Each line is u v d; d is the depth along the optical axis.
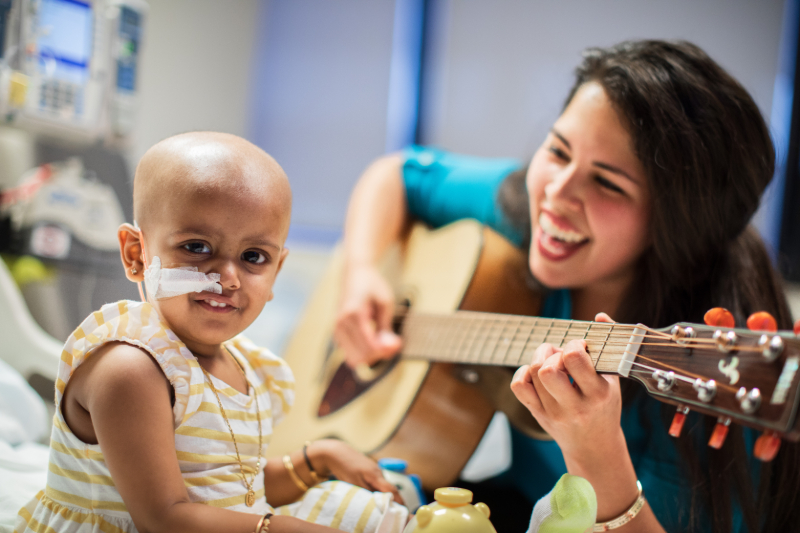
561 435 0.73
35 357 1.31
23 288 1.66
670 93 0.92
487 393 1.16
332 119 3.66
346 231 1.71
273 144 3.75
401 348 1.35
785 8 2.86
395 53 3.54
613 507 0.75
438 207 1.66
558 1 3.25
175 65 3.17
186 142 0.67
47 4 1.64
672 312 0.98
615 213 0.95
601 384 0.68
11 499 0.80
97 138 1.81
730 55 2.94
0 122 1.61
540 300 1.23
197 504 0.61
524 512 1.15
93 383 0.61
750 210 0.97
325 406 1.49
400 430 1.19
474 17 3.39
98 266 1.71
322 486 0.79
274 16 3.70
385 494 0.77
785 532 0.88
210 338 0.66
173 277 0.63
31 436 1.06
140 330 0.64
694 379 0.59
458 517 0.58
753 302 0.96
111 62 1.82
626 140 0.93
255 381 0.77
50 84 1.67
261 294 0.68
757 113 0.97
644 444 0.98
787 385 0.50
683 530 0.90
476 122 3.42
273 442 1.48
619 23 3.16
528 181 1.09
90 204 1.80
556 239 1.01
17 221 1.70
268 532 0.60
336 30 3.62
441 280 1.40
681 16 3.04
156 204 0.65
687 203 0.92
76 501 0.66
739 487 0.85
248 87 3.70
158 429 0.61
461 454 1.20
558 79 3.24
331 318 1.79
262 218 0.66
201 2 3.30
